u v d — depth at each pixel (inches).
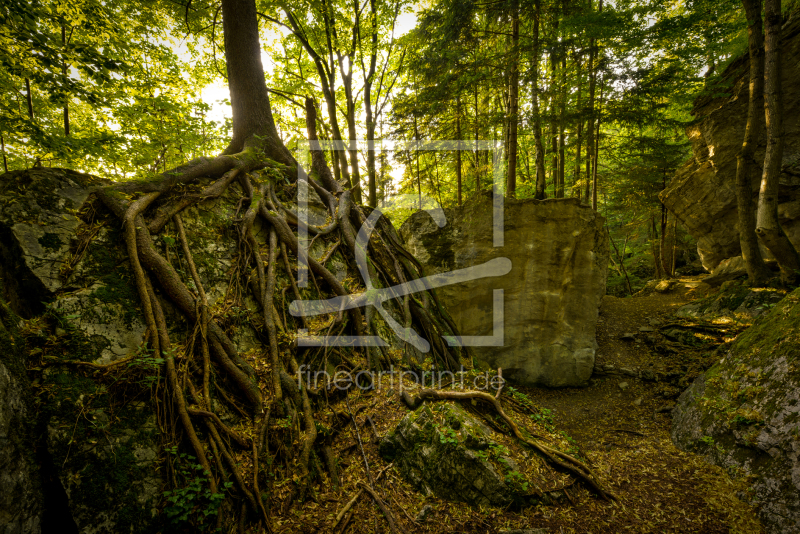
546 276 341.1
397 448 166.6
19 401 108.1
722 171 419.8
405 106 504.1
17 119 237.3
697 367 301.7
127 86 342.6
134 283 149.8
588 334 339.0
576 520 140.3
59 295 132.9
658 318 403.5
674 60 379.9
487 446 156.3
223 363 152.7
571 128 471.5
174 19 379.9
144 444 121.8
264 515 126.3
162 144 380.8
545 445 171.9
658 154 510.6
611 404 300.4
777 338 203.8
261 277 192.2
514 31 429.7
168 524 113.9
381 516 137.6
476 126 470.0
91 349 128.1
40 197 145.4
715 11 358.3
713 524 143.4
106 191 159.9
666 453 207.5
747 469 170.7
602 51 401.1
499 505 142.2
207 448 131.2
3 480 97.8
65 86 233.5
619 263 876.6
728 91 426.0
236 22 261.6
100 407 119.4
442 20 419.5
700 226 455.5
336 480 150.2
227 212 209.5
